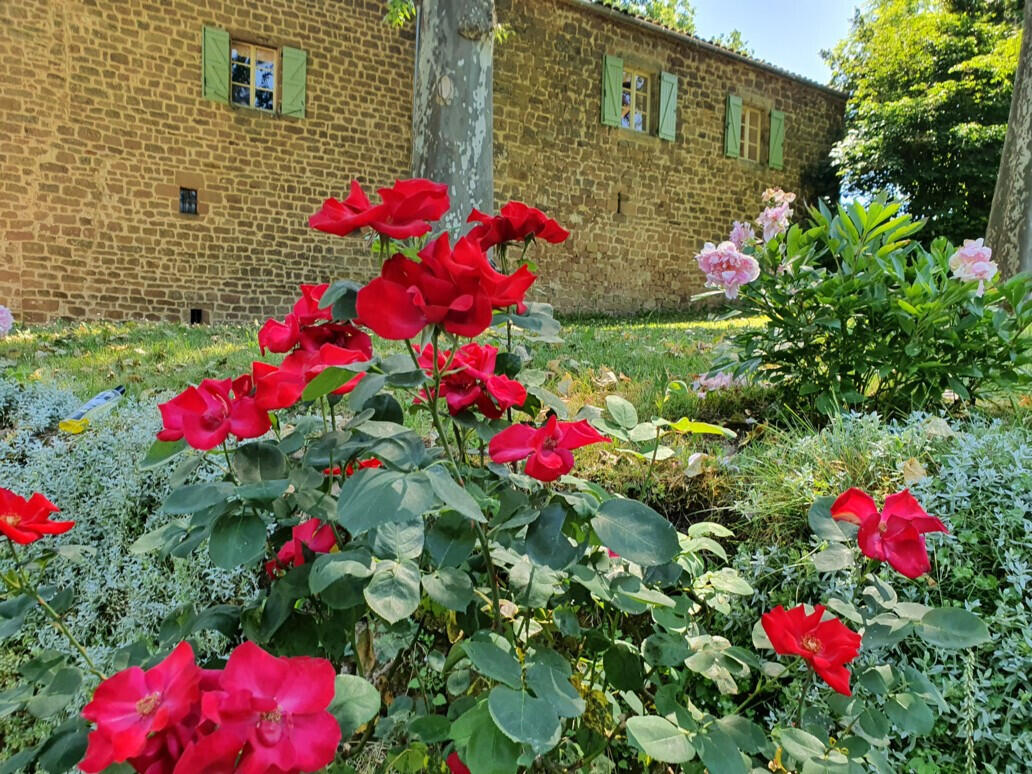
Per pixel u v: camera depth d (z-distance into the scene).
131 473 1.97
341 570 0.84
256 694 0.66
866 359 2.56
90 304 8.08
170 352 4.70
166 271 8.45
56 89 7.76
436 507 0.97
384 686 1.35
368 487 0.75
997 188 7.67
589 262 11.34
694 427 1.24
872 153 12.77
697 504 1.97
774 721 1.30
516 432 0.95
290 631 1.01
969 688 1.21
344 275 9.54
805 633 0.90
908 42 13.33
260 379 0.92
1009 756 1.18
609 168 11.42
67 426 1.40
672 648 1.05
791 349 2.69
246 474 0.93
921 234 13.10
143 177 8.26
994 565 1.42
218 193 8.68
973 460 1.65
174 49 8.30
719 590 1.25
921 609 0.98
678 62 12.02
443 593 0.90
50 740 0.90
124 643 1.62
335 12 9.17
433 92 4.89
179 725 0.63
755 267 2.51
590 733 1.14
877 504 1.56
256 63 8.98
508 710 0.73
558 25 10.66
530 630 1.24
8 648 1.59
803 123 13.81
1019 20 13.50
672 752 0.85
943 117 12.66
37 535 0.97
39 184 7.75
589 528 1.01
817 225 3.01
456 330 0.83
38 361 4.25
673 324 7.92
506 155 10.27
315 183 9.22
